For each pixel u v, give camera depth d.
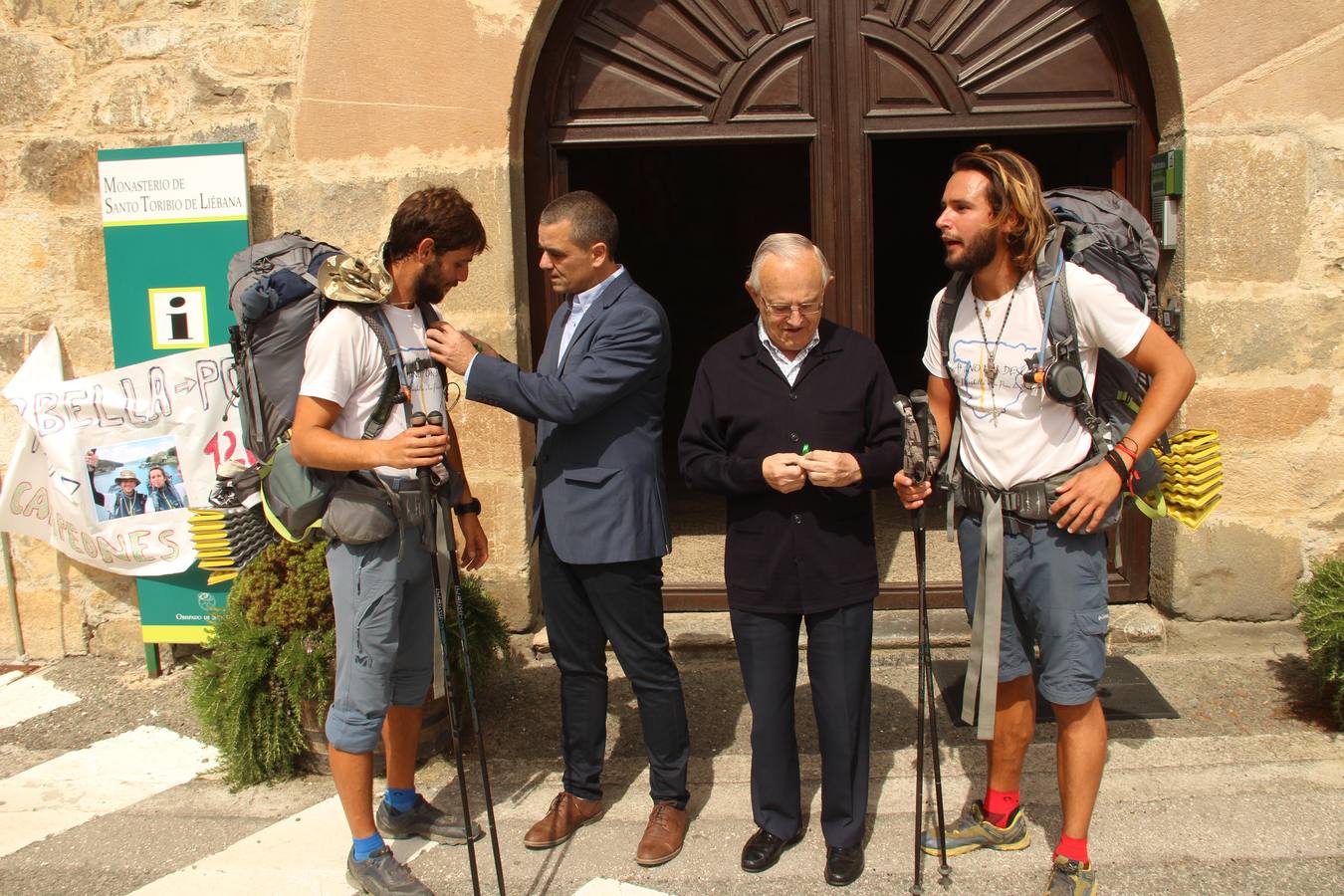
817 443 2.60
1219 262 3.78
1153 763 3.21
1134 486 2.54
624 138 4.11
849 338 2.68
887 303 9.70
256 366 2.59
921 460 2.47
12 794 3.29
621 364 2.69
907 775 3.20
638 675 2.85
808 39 4.04
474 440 4.00
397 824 2.96
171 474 3.97
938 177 9.45
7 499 4.06
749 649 2.70
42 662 4.24
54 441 3.96
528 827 2.99
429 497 2.61
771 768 2.75
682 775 2.91
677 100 4.09
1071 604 2.50
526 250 4.10
